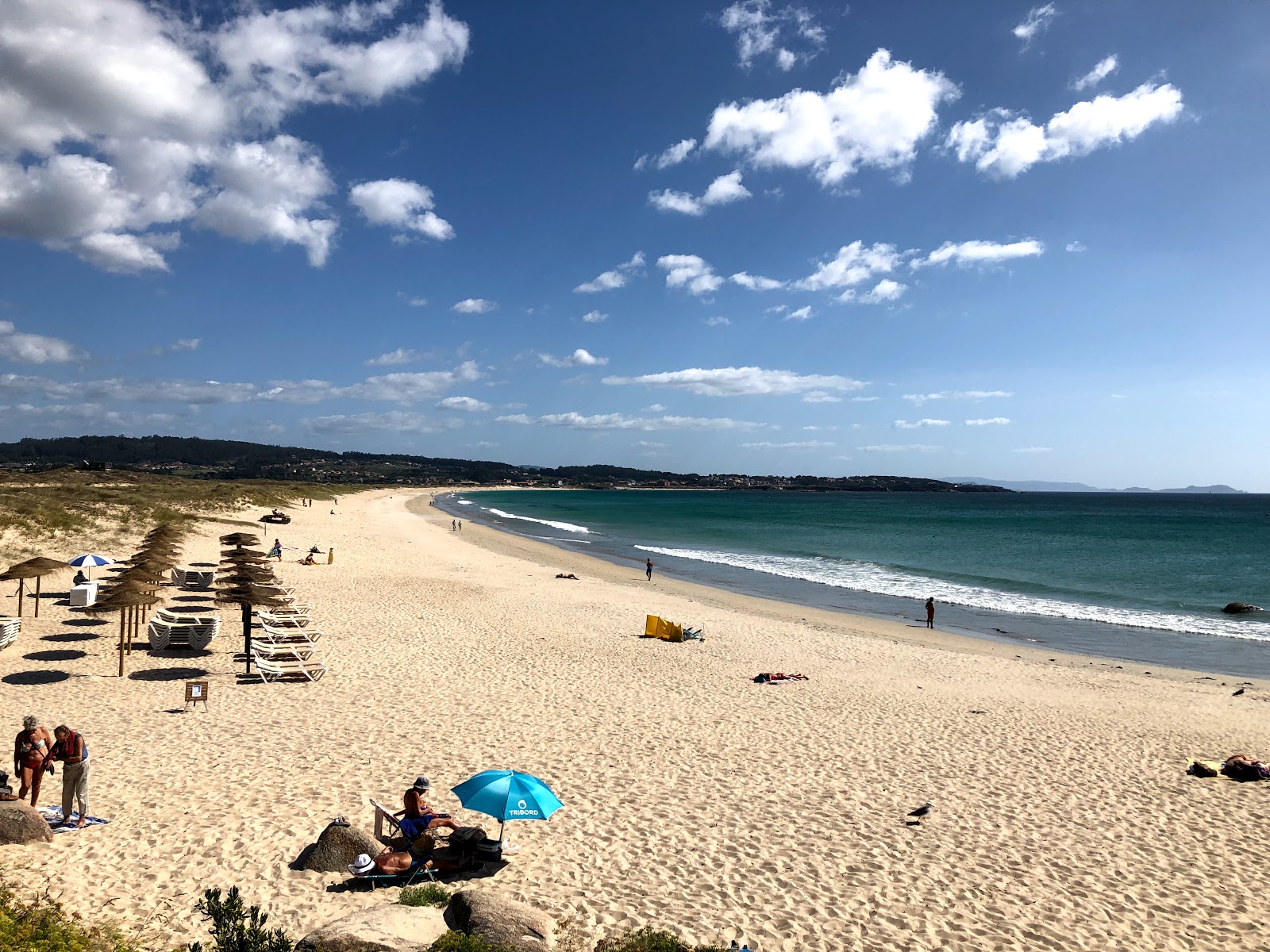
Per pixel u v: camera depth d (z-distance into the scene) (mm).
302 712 14359
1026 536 78688
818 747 13844
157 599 16562
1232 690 19234
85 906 7426
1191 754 14055
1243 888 9156
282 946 6254
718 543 66625
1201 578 43938
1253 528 93188
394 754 12359
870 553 58281
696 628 24844
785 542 68438
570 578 38094
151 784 10648
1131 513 144750
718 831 10219
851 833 10336
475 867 8898
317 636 19828
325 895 7945
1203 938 8086
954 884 9062
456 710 14953
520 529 78125
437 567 39344
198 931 7133
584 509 135750
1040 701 17594
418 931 6895
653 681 18203
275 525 54938
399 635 21781
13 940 6277
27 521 31922
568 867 9023
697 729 14531
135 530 37062
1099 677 20453
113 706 14016
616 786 11562
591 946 7344
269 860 8633
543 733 13805
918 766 13078
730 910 8227
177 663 17203
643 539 70000
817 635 25438
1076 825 10859
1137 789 12258
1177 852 10086
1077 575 45156
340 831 8648
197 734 12820
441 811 10375
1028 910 8531
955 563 51250
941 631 27469
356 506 99625
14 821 8562
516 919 7070
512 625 24406
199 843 8961
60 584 24594
